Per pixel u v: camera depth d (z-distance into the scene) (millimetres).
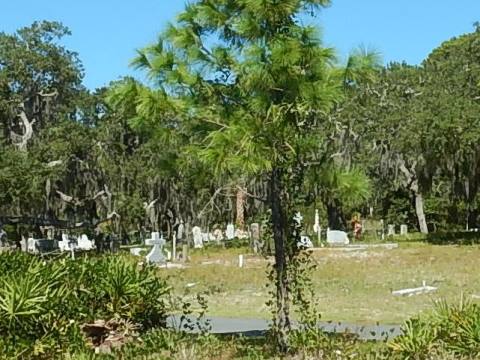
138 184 45562
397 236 53094
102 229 45781
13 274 9680
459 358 8297
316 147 10102
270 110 9438
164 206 48500
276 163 9812
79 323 9648
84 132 41875
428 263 30484
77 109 42812
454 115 41219
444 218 61156
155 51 10281
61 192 43000
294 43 9367
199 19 10219
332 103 9828
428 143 42188
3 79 40750
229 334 12984
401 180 52438
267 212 11180
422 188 45188
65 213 44094
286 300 10672
